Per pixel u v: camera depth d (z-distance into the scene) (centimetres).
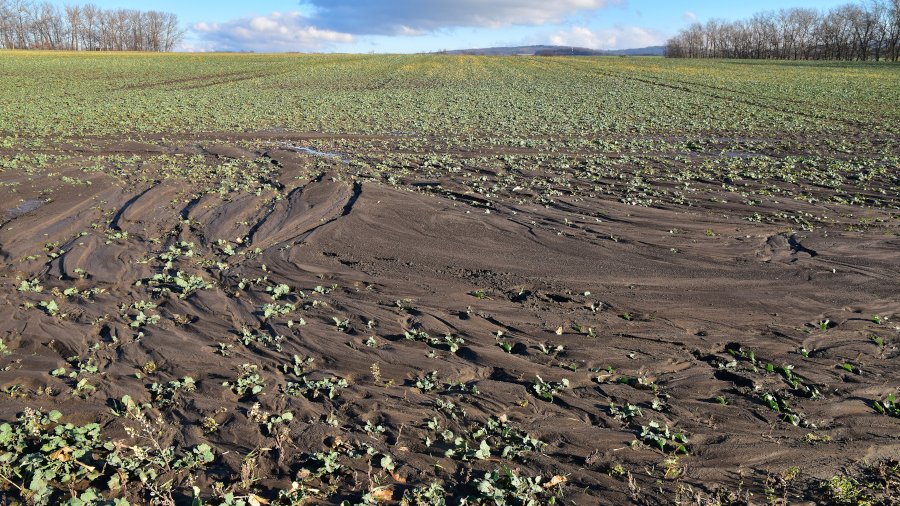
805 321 862
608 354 777
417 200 1389
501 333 829
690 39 13338
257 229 1228
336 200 1371
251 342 800
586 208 1389
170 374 728
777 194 1558
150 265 1066
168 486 529
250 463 554
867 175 1748
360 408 654
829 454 577
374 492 523
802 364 746
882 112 3109
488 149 2194
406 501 509
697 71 6544
